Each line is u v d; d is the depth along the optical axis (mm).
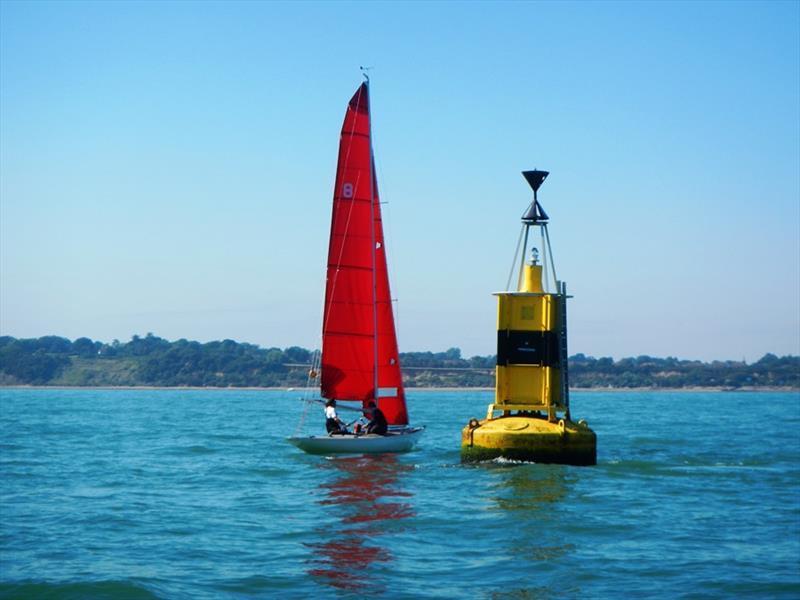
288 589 19016
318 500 30047
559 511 27250
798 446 52094
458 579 19641
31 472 39094
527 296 35844
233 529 25188
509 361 36062
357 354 44875
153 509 28656
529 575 19906
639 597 18312
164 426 76562
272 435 63781
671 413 112312
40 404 139750
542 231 36500
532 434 35438
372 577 19828
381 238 45594
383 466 38906
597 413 111500
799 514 26859
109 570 20609
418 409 121750
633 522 25562
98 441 57469
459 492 31031
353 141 44562
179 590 19000
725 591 18703
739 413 114062
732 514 26859
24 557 21984
